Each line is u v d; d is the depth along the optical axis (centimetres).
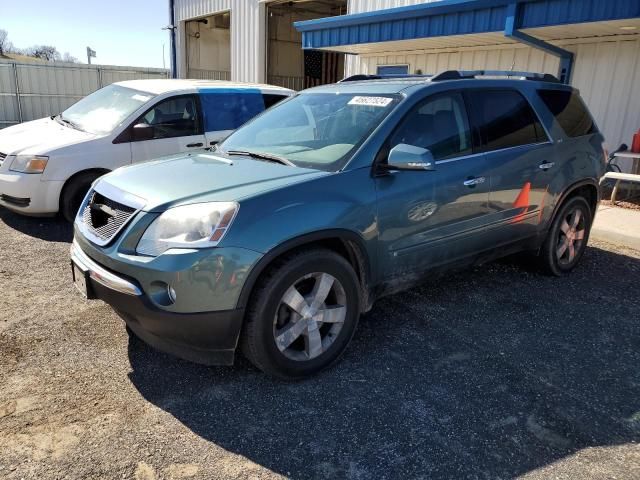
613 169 848
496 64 980
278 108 462
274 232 295
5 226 644
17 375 321
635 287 493
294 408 298
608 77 832
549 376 337
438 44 975
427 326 402
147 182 330
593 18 637
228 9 1590
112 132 656
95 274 312
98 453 257
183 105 708
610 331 401
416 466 255
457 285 486
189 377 326
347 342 342
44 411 287
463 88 412
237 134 451
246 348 308
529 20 710
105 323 391
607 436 280
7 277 480
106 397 303
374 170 345
